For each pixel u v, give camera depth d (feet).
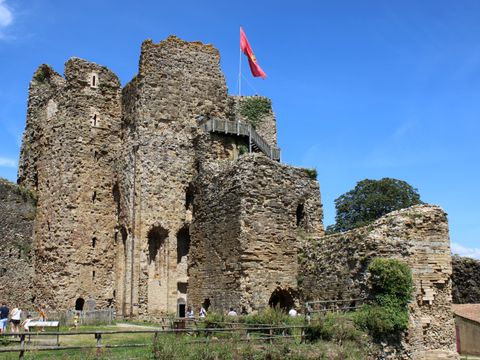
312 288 88.99
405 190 181.37
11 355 57.52
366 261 77.77
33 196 120.78
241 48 133.08
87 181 115.96
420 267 76.23
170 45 116.78
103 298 112.88
